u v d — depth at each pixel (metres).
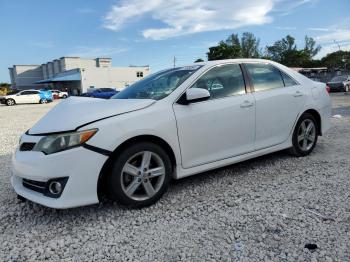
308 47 96.75
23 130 11.12
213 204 3.49
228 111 4.00
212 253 2.56
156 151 3.45
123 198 3.31
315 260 2.39
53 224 3.23
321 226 2.88
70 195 3.05
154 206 3.51
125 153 3.27
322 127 5.29
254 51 94.75
